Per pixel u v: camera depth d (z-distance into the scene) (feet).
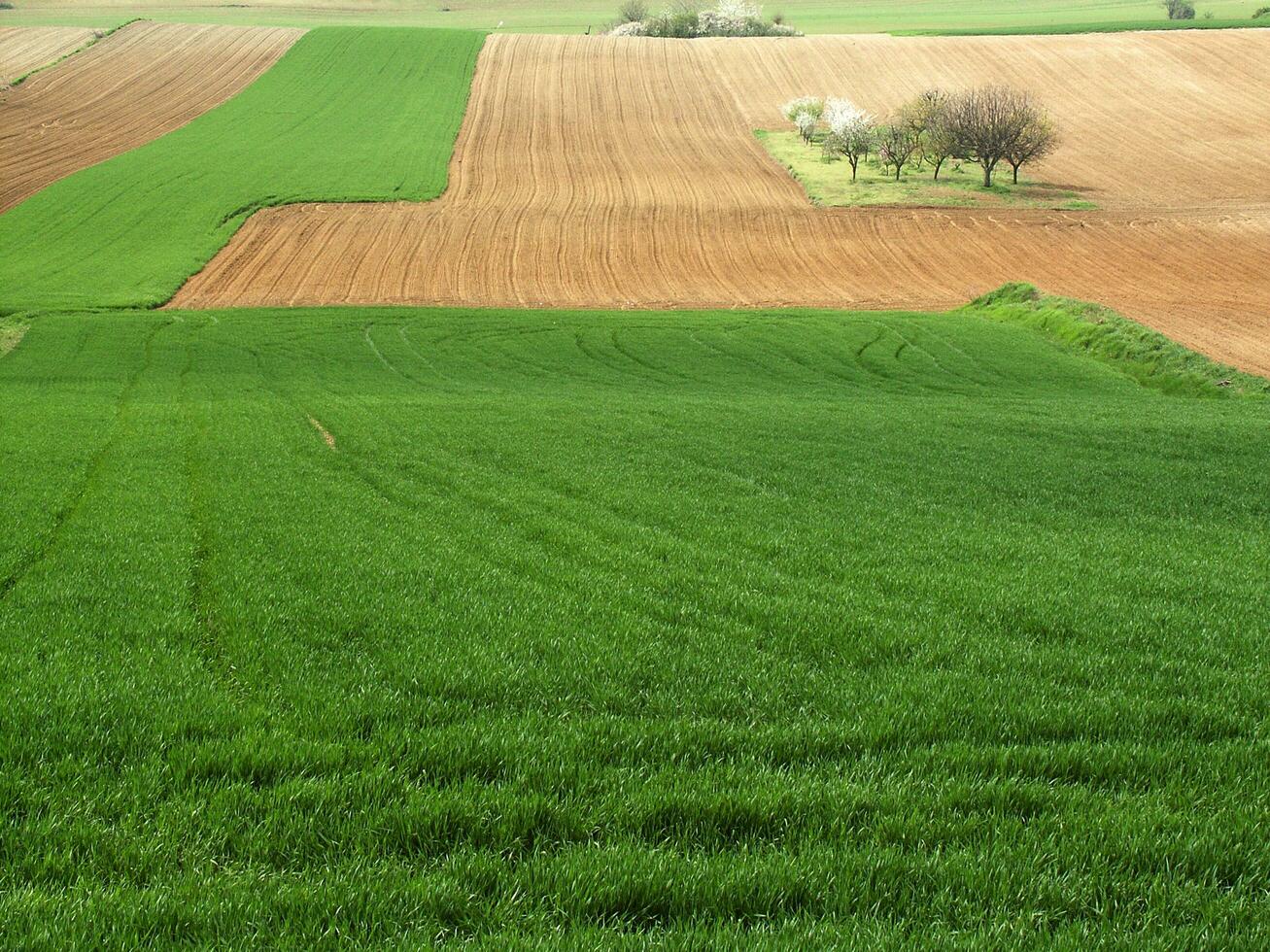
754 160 288.10
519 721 24.45
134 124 302.66
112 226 217.77
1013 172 269.03
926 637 32.17
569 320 165.37
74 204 230.27
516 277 200.34
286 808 19.53
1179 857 18.67
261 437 81.35
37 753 21.65
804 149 299.17
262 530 47.91
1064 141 302.25
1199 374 128.47
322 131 298.97
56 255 199.00
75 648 29.35
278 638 30.68
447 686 26.63
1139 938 15.97
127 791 20.21
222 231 216.74
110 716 23.75
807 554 44.42
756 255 215.92
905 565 42.60
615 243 221.25
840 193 255.29
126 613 33.37
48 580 37.58
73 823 18.81
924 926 16.37
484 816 19.53
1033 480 66.28
